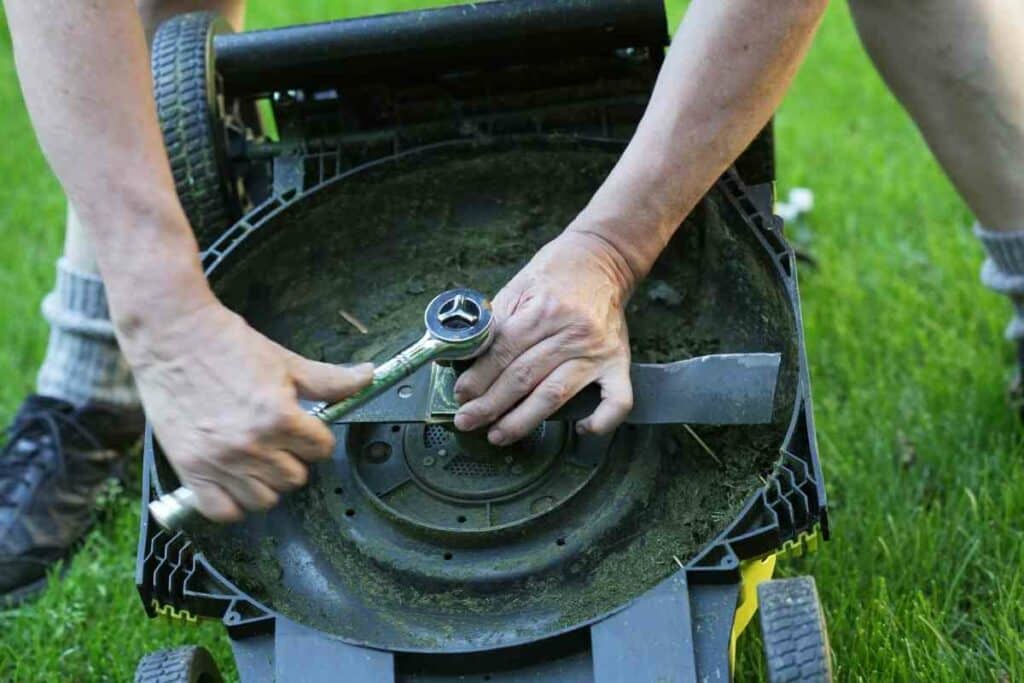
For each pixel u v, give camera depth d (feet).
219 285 6.74
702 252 6.89
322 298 7.12
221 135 7.27
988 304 9.32
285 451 5.16
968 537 7.50
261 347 5.16
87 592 7.95
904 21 7.32
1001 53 7.27
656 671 5.25
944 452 8.21
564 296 5.79
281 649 5.42
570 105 7.26
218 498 5.25
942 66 7.37
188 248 5.18
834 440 8.42
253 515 6.32
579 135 6.94
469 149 7.00
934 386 8.67
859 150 11.58
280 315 7.03
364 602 6.08
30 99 5.15
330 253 7.14
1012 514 7.64
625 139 6.99
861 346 9.23
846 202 10.87
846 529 7.74
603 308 5.85
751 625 6.89
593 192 7.11
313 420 5.15
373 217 7.16
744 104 5.70
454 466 6.32
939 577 7.34
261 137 8.14
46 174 12.37
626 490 6.20
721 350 6.75
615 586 5.96
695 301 6.91
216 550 6.09
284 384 5.11
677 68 5.77
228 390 5.07
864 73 12.83
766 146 6.89
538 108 7.30
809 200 10.56
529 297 5.84
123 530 8.41
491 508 6.21
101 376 8.58
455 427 6.17
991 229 8.02
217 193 7.16
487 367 5.78
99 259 5.23
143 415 8.84
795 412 5.76
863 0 7.39
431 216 7.22
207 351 5.09
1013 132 7.50
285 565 6.23
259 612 5.56
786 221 10.47
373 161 7.01
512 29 7.00
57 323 8.59
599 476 6.22
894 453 8.36
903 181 11.05
